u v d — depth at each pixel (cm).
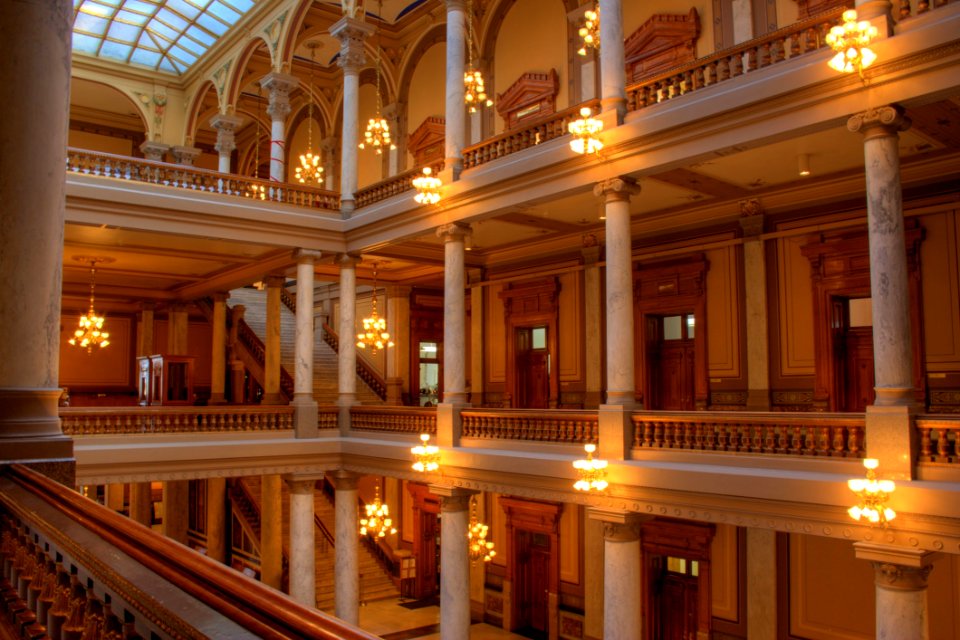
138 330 3039
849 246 1384
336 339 2727
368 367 2547
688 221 1636
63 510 409
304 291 1844
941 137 1171
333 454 1802
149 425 1617
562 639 1809
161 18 2236
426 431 1612
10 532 486
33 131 531
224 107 2283
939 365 1288
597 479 1169
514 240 1962
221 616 242
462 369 1556
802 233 1450
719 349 1584
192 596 263
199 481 2731
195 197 1733
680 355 1714
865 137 969
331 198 1931
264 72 2497
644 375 1720
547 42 1861
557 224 1772
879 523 900
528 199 1405
